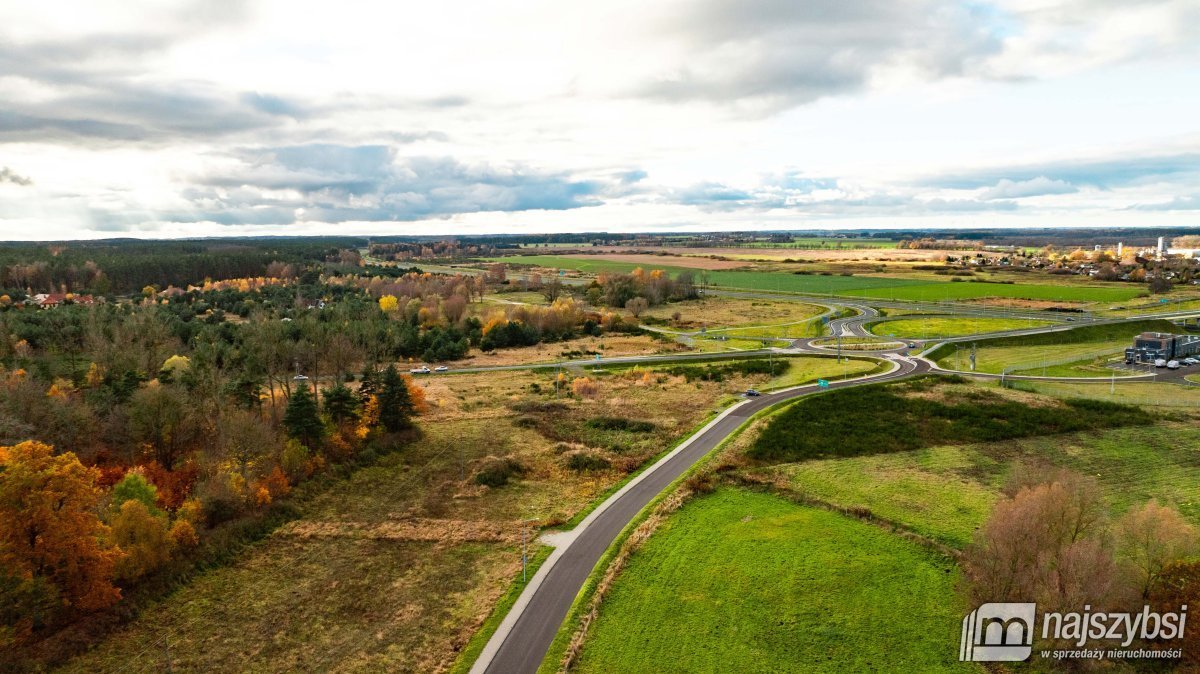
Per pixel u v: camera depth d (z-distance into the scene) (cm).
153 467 8588
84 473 6262
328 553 7281
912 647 5459
